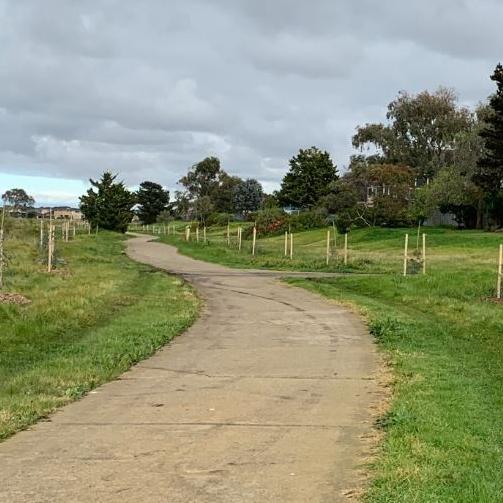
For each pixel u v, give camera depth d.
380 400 7.93
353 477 5.30
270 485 5.14
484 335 13.08
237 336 13.05
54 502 4.82
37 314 13.97
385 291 21.03
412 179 65.75
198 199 103.94
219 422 7.04
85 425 6.98
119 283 21.78
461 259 32.38
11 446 6.24
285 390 8.54
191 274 28.06
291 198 90.44
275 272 29.33
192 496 4.92
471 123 76.25
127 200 75.44
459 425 6.61
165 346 11.96
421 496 4.71
